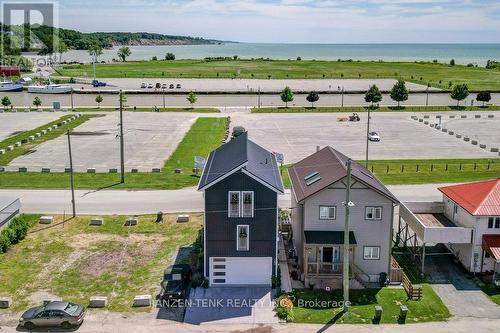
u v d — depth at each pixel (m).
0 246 41.84
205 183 36.59
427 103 123.81
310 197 37.25
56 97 134.88
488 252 37.94
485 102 126.31
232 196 36.38
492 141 85.00
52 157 71.44
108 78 176.62
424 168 67.31
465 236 38.94
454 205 42.16
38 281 37.56
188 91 141.00
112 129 91.69
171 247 43.41
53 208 51.66
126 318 32.94
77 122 98.25
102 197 55.22
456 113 111.81
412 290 35.50
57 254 41.91
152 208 52.09
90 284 37.22
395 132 91.56
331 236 37.25
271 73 199.12
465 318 33.41
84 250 42.66
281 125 97.38
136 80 170.75
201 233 44.91
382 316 33.34
